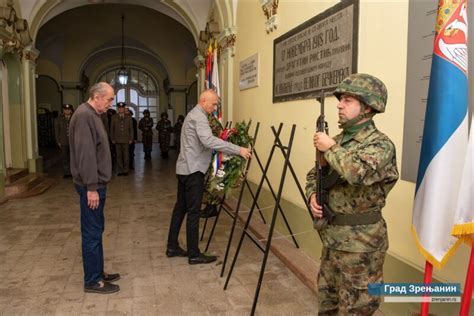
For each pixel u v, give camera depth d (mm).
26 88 8125
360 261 1731
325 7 3318
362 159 1592
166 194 7105
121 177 9055
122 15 13438
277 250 3807
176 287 3162
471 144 1630
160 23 14484
